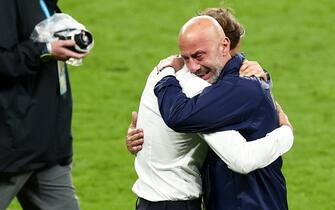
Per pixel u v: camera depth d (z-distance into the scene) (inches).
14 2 642.8
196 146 571.8
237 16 1625.2
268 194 566.6
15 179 664.4
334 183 1018.7
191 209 576.4
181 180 573.0
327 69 1411.2
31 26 648.4
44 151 665.0
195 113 543.8
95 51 1454.2
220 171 566.6
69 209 705.0
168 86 557.0
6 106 647.1
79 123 1187.9
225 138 548.1
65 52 645.9
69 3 1660.9
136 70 1386.6
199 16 558.6
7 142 649.6
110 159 1077.1
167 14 1628.9
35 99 656.4
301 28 1579.7
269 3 1690.5
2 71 636.7
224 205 567.2
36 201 701.9
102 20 1590.8
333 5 1685.5
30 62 641.6
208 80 561.9
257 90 554.9
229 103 548.1
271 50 1483.8
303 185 1011.9
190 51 548.4
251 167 546.3
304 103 1277.1
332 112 1245.7
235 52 570.6
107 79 1349.7
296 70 1405.0
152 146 577.3
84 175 1029.2
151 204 578.2
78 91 1300.4
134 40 1508.4
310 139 1151.0
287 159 1087.6
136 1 1681.8
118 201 960.9
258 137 559.5
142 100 586.2
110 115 1217.4
